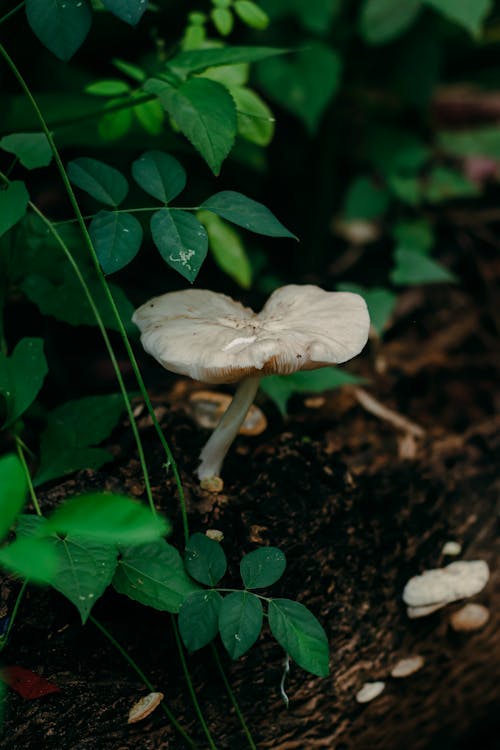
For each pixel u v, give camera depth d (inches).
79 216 18.2
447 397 24.7
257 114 21.0
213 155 18.0
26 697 18.1
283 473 20.3
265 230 17.6
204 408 21.4
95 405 19.8
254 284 27.3
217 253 23.4
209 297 19.1
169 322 18.1
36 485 19.2
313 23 28.2
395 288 27.3
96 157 27.7
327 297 18.7
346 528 20.3
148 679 18.8
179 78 18.8
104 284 18.1
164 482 19.7
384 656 20.5
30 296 20.3
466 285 28.1
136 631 18.6
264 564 17.6
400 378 24.7
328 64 27.7
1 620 17.9
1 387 18.4
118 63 21.4
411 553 21.1
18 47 27.8
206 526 19.4
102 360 26.7
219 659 19.0
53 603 18.1
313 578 19.7
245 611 17.3
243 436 21.2
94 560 17.0
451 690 21.8
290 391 21.2
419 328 26.2
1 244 20.3
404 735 21.8
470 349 26.1
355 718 20.5
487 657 21.8
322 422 22.8
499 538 21.9
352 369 24.7
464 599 21.1
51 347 26.2
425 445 22.9
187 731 19.2
